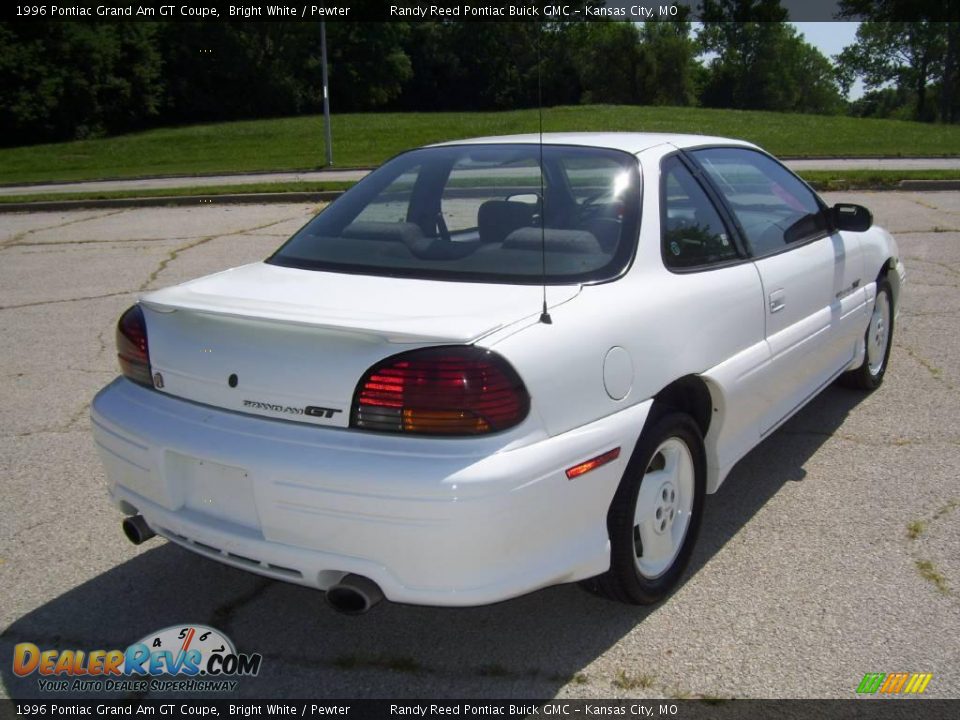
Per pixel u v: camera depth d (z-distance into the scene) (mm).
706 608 3143
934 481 4102
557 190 3326
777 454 4465
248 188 16406
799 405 4141
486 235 3191
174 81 53031
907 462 4320
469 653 2941
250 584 3412
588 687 2746
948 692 2672
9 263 10438
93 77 45625
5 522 3906
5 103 42281
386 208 3498
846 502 3924
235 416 2686
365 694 2756
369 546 2463
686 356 3105
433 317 2559
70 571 3504
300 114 57219
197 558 3604
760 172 4164
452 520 2381
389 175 3691
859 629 2988
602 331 2756
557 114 35906
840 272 4410
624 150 3475
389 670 2869
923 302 7414
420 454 2420
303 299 2807
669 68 70250
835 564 3408
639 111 36844
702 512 3352
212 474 2695
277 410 2600
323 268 3172
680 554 3266
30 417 5234
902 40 74875
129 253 10938
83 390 5723
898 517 3771
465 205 3322
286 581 2650
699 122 32188
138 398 2939
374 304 2715
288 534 2553
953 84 73188
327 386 2521
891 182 15414
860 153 22156
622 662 2859
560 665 2857
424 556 2428
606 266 2996
